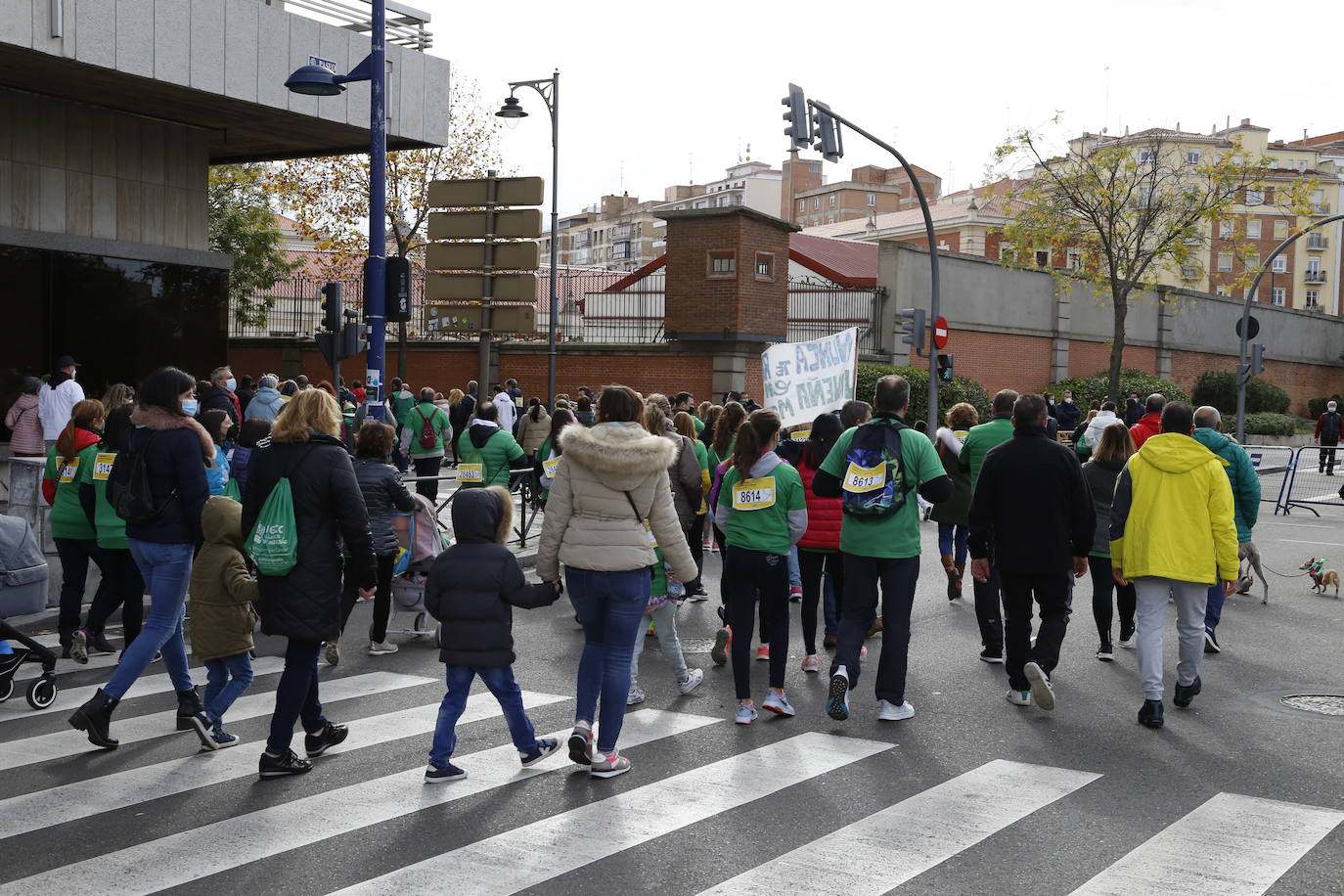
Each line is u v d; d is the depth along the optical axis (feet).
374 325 41.91
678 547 19.38
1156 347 140.87
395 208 113.80
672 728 22.41
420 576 29.66
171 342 59.36
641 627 24.29
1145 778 19.42
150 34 47.01
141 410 20.94
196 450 20.92
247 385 62.39
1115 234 119.44
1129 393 123.65
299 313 118.83
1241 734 22.26
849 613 22.90
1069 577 23.86
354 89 55.26
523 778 19.22
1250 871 15.30
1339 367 177.68
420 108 58.39
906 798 18.26
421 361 102.58
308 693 20.10
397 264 41.75
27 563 23.17
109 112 55.36
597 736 20.57
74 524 26.94
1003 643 29.68
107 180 55.52
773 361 38.06
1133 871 15.29
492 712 23.41
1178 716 23.66
